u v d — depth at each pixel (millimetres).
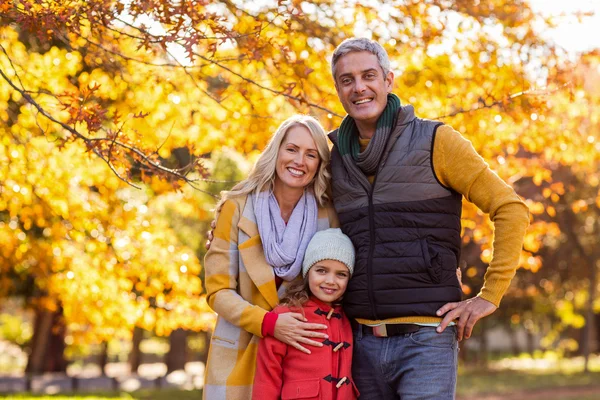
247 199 3545
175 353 28219
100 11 4227
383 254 3166
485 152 6090
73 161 6473
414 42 5711
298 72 5234
